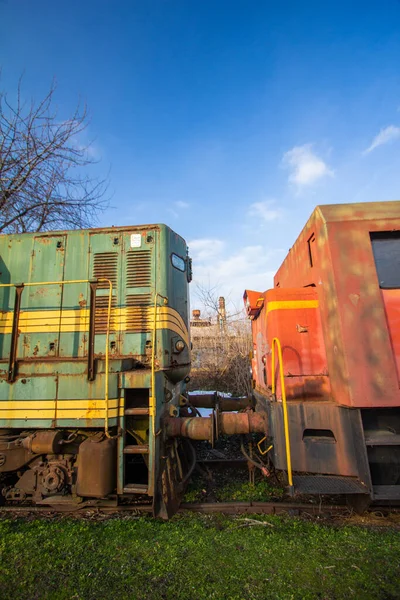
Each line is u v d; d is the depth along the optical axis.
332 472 3.42
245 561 2.71
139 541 3.02
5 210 7.90
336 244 3.66
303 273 4.71
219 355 13.09
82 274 4.58
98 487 3.36
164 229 4.65
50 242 4.72
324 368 3.95
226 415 4.17
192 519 3.54
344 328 3.45
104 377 3.60
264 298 4.61
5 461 3.64
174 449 4.13
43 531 3.21
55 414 3.60
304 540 3.03
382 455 3.41
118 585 2.43
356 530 3.21
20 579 2.51
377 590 2.36
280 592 2.36
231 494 4.36
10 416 3.65
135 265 4.52
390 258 3.66
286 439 3.39
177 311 4.62
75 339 4.41
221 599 2.28
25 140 7.84
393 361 3.37
